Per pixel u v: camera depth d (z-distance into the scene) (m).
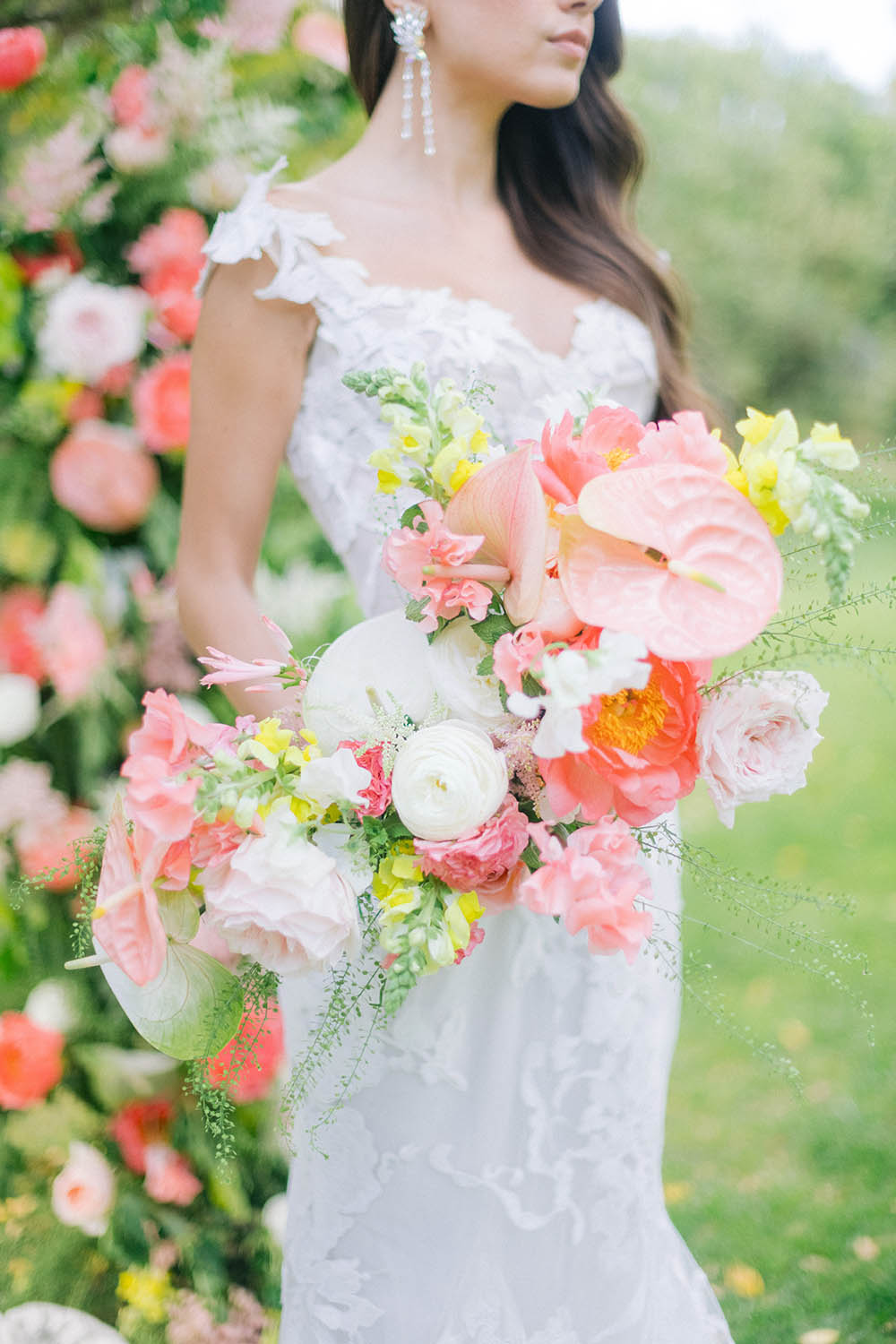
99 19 1.93
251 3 1.95
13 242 1.93
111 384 1.95
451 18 1.57
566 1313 1.55
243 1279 2.27
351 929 1.13
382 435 1.54
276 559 2.14
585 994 1.53
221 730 1.17
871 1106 3.28
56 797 2.03
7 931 2.08
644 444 1.15
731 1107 3.34
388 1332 1.52
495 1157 1.52
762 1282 2.63
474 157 1.67
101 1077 2.16
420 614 1.19
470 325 1.57
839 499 1.08
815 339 13.87
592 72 1.77
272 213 1.57
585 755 1.07
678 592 1.06
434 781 1.10
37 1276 2.23
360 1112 1.50
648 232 13.74
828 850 5.09
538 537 1.08
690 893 4.45
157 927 1.12
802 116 14.91
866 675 1.19
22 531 1.95
